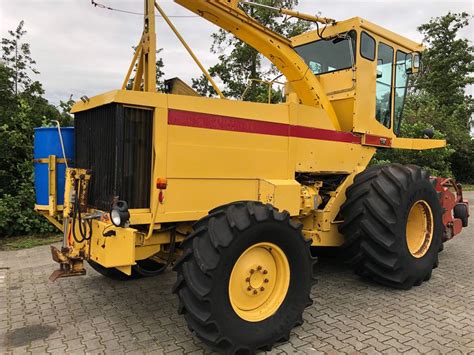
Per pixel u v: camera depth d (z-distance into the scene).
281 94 5.60
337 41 4.87
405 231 4.22
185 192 3.25
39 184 3.78
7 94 9.18
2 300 4.07
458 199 6.25
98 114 3.26
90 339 3.22
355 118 4.70
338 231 4.54
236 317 2.84
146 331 3.36
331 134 4.45
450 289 4.44
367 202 4.16
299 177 4.48
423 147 5.84
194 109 3.28
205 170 3.36
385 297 4.16
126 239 2.89
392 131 5.35
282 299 3.15
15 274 4.94
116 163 2.97
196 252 2.79
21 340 3.21
